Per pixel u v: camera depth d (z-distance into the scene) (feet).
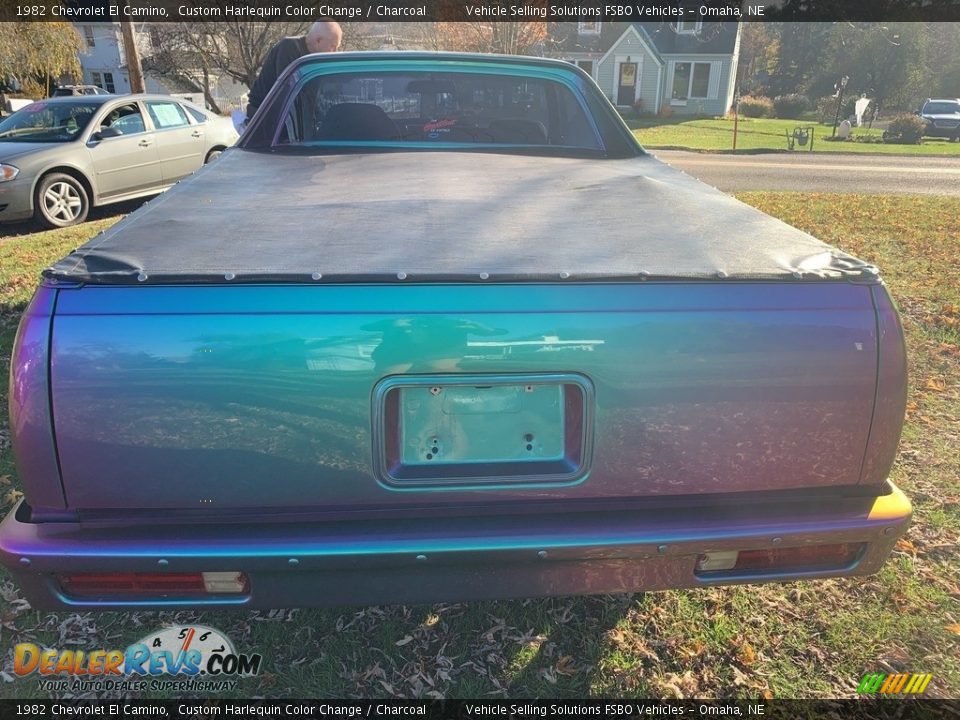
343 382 4.82
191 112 30.78
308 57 11.32
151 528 5.05
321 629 7.34
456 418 5.09
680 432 5.08
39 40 94.07
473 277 4.88
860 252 23.16
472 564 5.17
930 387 12.92
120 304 4.71
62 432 4.74
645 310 4.93
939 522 9.01
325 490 5.01
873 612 7.57
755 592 7.88
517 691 6.63
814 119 122.11
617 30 120.98
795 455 5.20
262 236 6.05
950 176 47.83
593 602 7.72
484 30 78.07
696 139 77.10
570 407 5.13
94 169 26.50
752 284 5.06
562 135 12.31
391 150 11.46
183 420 4.76
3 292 17.92
